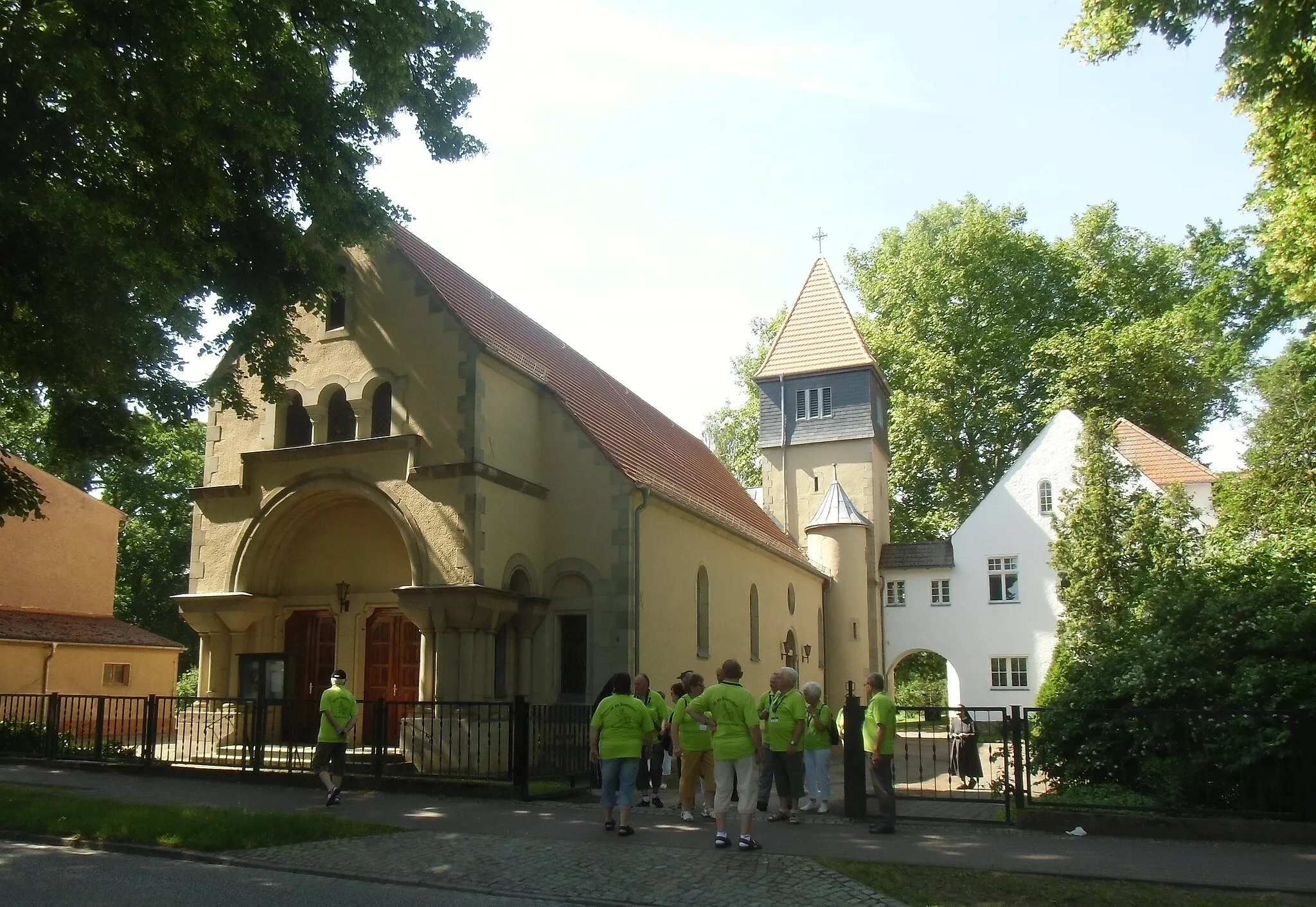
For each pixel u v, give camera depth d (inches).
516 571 770.8
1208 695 517.7
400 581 786.2
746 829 415.2
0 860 401.4
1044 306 1820.9
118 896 337.4
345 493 778.8
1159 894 342.6
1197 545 967.0
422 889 355.3
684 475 1096.8
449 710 693.3
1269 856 409.1
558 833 455.5
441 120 651.5
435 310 768.9
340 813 515.2
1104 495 1071.0
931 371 1765.5
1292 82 499.5
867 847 428.1
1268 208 794.8
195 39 473.4
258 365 656.4
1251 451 980.6
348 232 623.5
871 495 1540.4
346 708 553.6
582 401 938.1
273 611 818.2
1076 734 550.9
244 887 353.7
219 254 561.3
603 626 781.3
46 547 1151.0
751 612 1113.4
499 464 768.3
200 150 507.5
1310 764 448.5
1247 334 958.4
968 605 1485.0
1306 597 548.1
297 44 549.0
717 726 428.1
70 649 1079.6
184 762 715.4
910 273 1888.5
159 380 625.9
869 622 1461.6
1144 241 1840.6
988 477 1806.1
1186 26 496.7
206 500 823.1
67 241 463.2
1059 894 341.7
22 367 544.4
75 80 454.6
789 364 1632.6
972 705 1457.9
